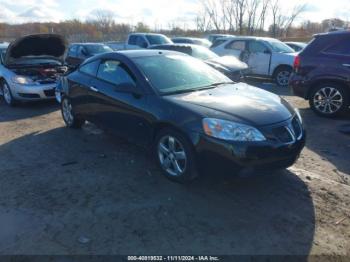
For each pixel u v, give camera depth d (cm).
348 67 654
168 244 297
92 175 430
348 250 290
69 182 412
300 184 402
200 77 475
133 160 474
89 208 354
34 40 816
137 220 332
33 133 610
